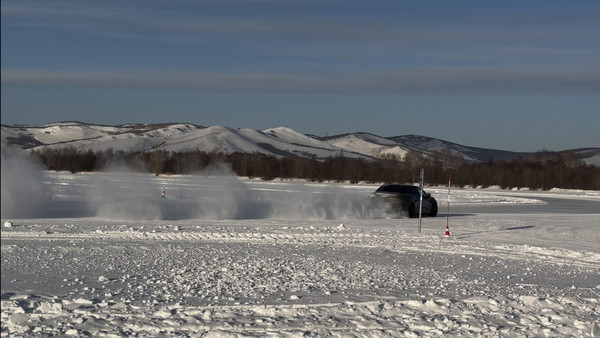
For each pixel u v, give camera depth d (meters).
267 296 12.41
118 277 14.98
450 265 18.06
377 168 116.75
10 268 16.17
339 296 12.42
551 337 9.39
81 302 11.38
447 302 11.54
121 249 19.81
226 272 15.62
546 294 13.22
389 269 16.83
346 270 16.33
